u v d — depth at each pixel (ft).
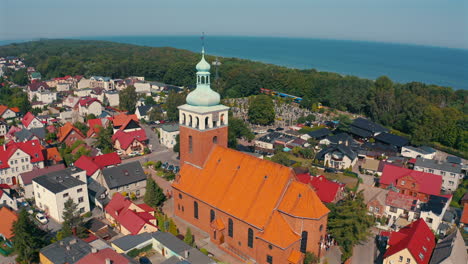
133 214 263.49
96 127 510.58
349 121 562.66
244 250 229.45
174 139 483.92
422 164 398.01
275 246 208.85
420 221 254.88
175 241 233.96
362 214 245.86
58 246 216.33
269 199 221.05
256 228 216.95
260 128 606.96
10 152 355.97
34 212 292.40
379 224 284.41
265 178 228.22
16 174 356.59
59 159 399.24
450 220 286.25
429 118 531.09
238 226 229.25
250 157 241.14
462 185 380.58
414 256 217.97
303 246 221.25
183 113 264.93
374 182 388.16
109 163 373.61
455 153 492.95
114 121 526.57
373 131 539.70
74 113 590.96
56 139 489.67
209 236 254.27
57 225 274.98
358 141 543.80
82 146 417.49
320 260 229.86
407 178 339.98
